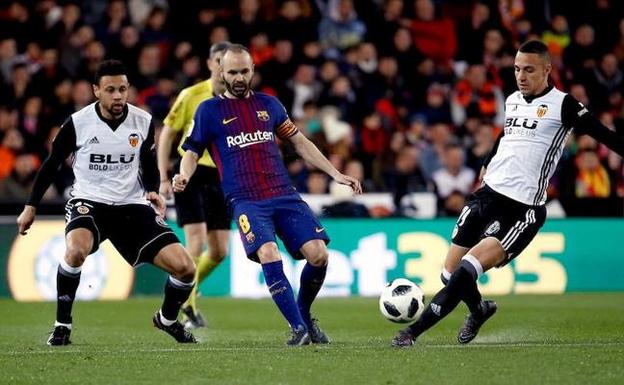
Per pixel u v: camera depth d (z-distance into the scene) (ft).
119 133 91.04
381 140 184.75
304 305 90.74
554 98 87.76
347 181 90.38
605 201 168.45
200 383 69.51
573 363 75.82
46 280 153.28
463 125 189.88
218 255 118.62
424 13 203.00
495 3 203.41
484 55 200.13
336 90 188.96
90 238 90.74
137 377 71.97
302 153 91.66
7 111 181.16
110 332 110.63
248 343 93.61
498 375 71.10
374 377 70.74
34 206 91.61
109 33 195.72
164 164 116.26
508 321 118.01
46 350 88.07
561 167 179.01
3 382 70.74
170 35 195.72
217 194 117.80
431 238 159.43
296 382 69.31
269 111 90.48
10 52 189.06
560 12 204.03
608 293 158.61
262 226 87.30
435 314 84.17
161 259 91.15
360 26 202.59
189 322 116.37
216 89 114.32
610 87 199.31
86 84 184.14
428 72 196.44
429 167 184.14
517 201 87.66
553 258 161.27
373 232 159.22
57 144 91.09
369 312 131.95
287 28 196.65
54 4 199.21
